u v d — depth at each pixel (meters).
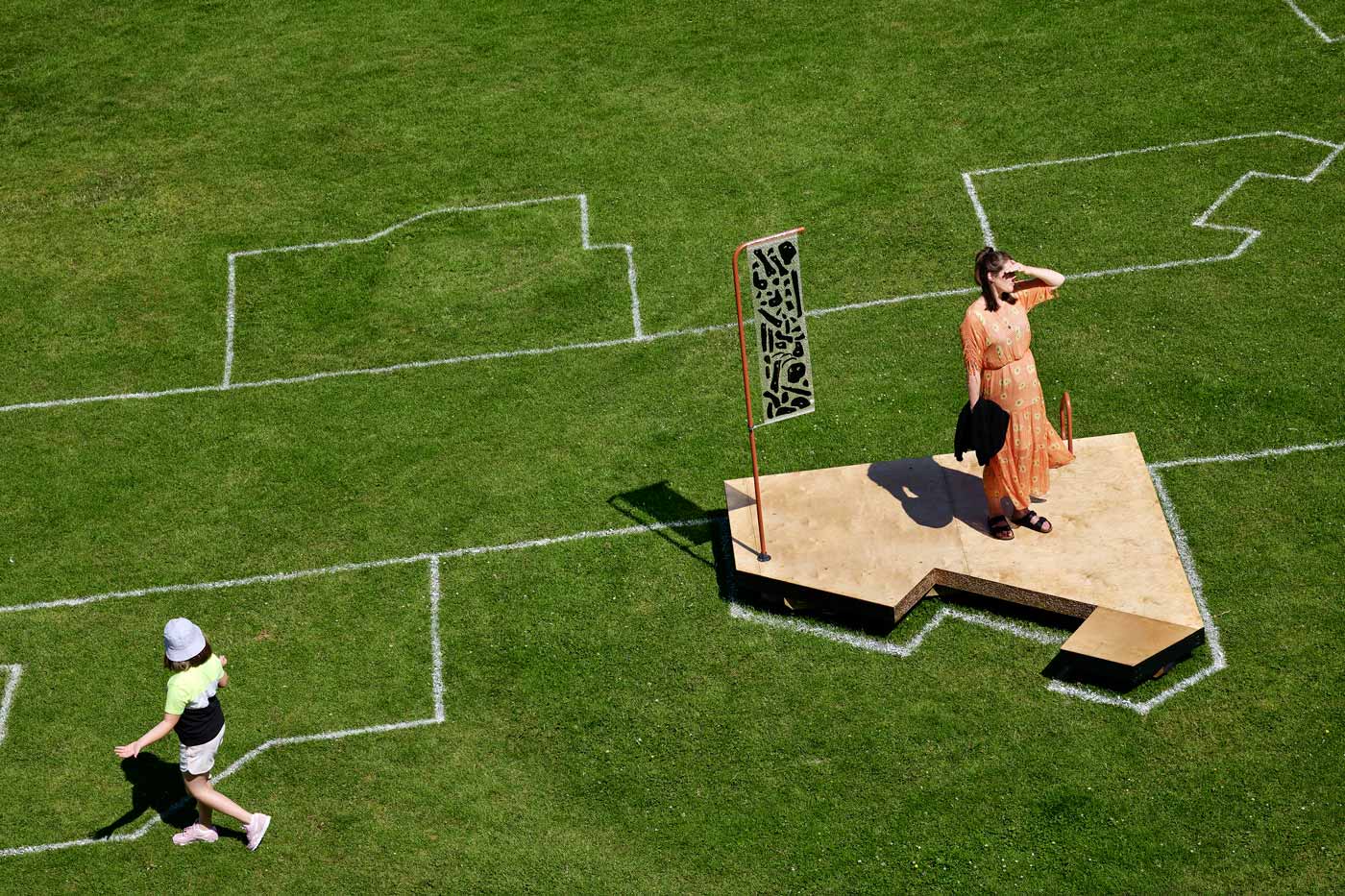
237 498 13.51
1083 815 10.02
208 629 12.19
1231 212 15.69
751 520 12.05
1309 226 15.34
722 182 17.20
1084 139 17.20
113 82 20.36
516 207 17.12
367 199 17.55
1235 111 17.36
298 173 18.11
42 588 12.73
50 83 20.45
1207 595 11.41
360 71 20.11
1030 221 15.96
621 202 17.03
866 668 11.24
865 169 17.12
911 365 14.19
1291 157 16.45
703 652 11.54
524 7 21.30
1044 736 10.57
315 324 15.67
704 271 15.79
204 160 18.50
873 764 10.54
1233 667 10.85
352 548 12.84
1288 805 9.90
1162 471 12.59
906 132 17.70
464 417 14.22
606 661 11.56
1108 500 11.75
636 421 13.93
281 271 16.47
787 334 10.78
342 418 14.36
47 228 17.47
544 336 15.17
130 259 16.86
